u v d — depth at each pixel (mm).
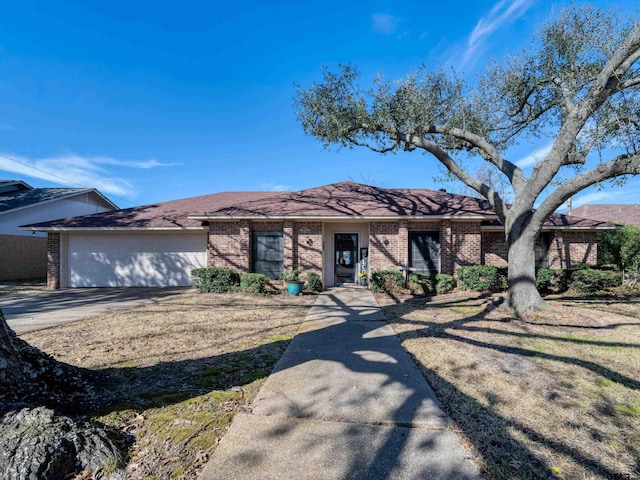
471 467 2201
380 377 3828
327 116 8922
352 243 12859
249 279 10898
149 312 7969
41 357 3146
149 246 13680
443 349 4875
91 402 3080
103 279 13562
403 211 11922
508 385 3576
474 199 13797
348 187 15164
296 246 11984
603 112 8109
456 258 11852
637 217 25594
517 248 7797
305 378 3818
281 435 2592
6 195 19203
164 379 3805
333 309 8305
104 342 5367
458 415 2924
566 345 5043
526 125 10195
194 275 11781
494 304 8219
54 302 9609
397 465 2215
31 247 17234
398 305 8820
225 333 5953
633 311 7605
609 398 3271
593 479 2109
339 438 2547
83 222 13492
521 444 2488
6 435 2143
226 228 12211
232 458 2293
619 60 6402
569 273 11445
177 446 2461
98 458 2215
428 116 8625
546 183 7441
